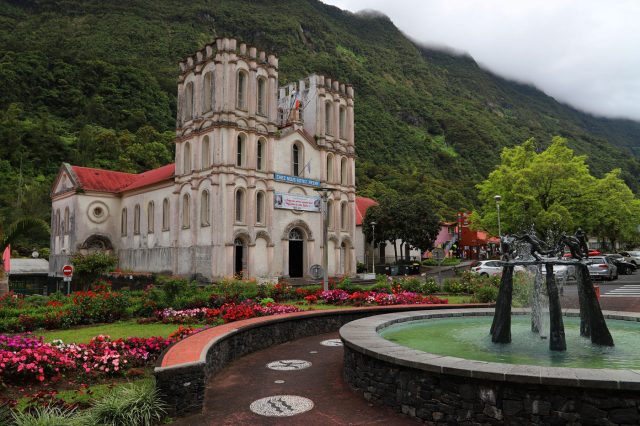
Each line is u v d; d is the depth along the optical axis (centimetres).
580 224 4653
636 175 16925
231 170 3878
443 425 740
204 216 4038
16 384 905
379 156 12675
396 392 827
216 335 1171
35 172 8175
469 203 10912
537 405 654
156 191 4694
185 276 4125
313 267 3738
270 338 1462
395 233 5534
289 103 5028
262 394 945
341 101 4991
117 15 16800
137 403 745
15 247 6450
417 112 17825
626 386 606
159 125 11169
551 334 977
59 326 1568
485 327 1315
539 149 19362
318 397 923
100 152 9181
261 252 4075
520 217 4500
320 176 4638
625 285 3353
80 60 11600
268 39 18425
